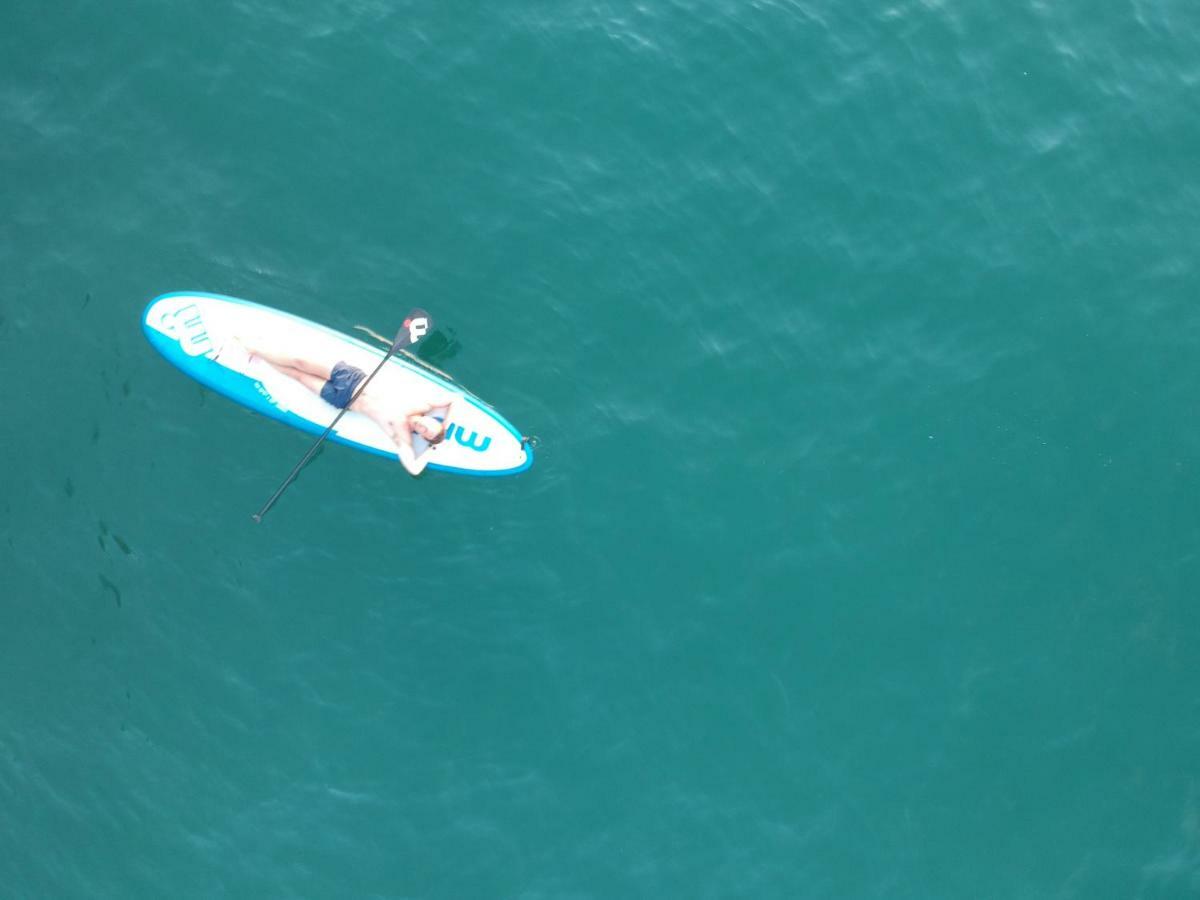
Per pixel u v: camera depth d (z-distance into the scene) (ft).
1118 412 56.29
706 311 55.36
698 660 49.11
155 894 43.62
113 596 47.21
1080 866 47.34
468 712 47.29
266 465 49.83
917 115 61.82
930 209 59.72
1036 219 60.39
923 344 56.65
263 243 53.11
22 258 51.60
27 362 49.93
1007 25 65.67
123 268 51.98
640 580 50.06
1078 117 63.52
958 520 53.16
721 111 59.82
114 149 54.08
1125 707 50.26
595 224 55.77
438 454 50.52
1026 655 50.85
